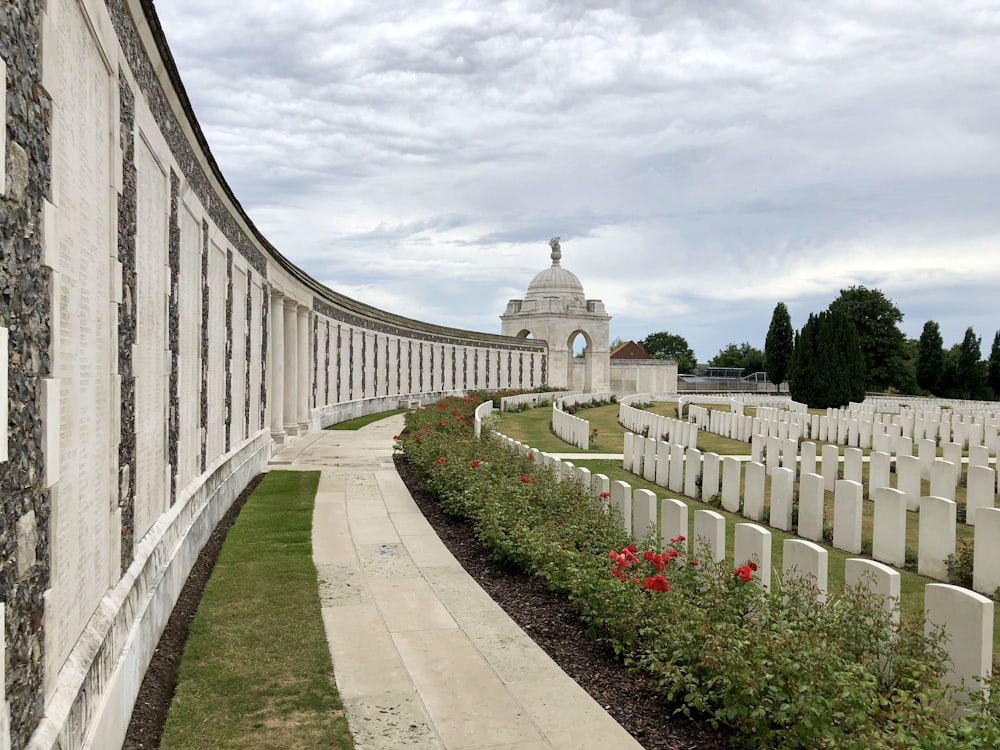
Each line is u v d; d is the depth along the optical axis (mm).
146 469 7125
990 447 23188
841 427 26047
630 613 6871
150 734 5484
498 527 10312
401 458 20500
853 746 4359
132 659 5758
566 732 5570
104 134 5461
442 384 49625
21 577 3555
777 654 5125
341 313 31719
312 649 7129
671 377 73438
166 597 7617
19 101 3566
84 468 4855
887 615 5895
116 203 5688
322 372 28703
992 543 9203
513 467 14031
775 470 13023
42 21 3906
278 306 22500
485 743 5395
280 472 17969
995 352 73562
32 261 3746
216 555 10477
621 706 6012
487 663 6879
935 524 10094
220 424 12914
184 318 9492
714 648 5465
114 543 5703
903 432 27062
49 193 4012
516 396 48031
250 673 6559
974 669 5512
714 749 5320
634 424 30859
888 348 79438
